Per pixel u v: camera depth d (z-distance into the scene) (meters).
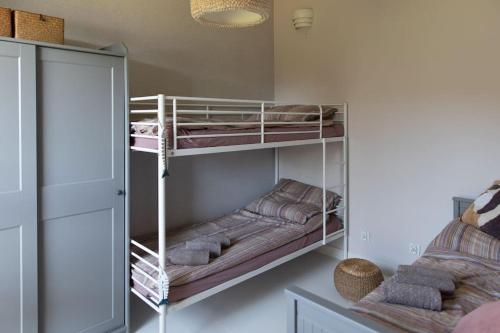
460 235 2.32
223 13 1.98
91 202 2.18
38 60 1.93
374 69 3.28
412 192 3.12
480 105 2.71
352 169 3.52
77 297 2.17
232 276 2.47
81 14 2.57
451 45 2.82
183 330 2.48
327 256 3.77
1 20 1.88
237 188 3.78
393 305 1.69
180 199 3.29
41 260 2.02
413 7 3.00
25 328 1.97
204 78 3.40
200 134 2.30
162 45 3.06
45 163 1.99
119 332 2.37
